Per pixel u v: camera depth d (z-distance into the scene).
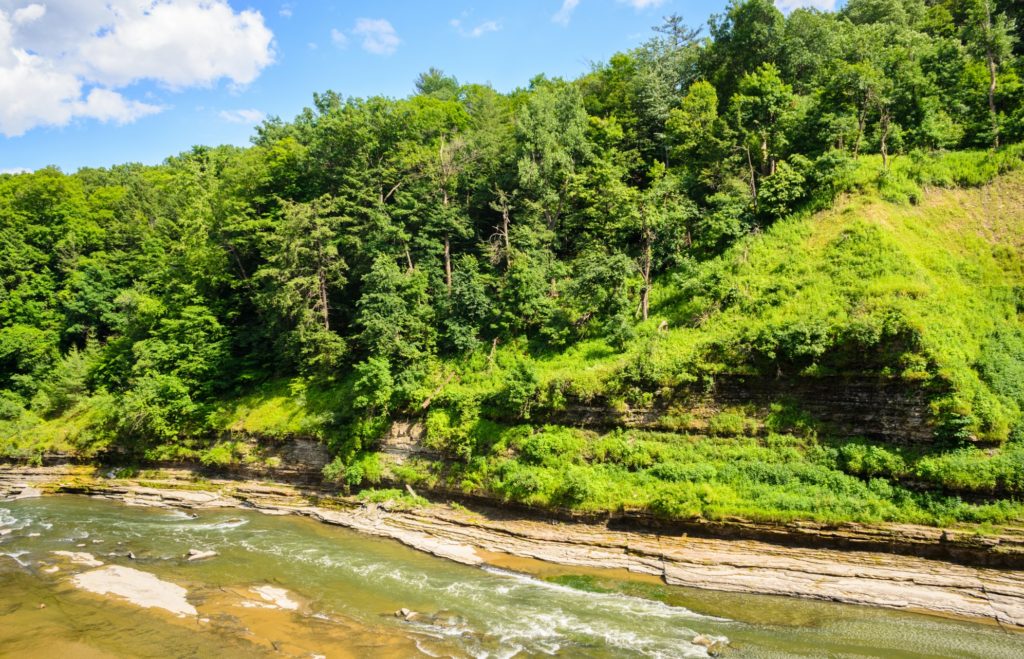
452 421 38.09
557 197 46.97
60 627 23.00
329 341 43.44
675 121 49.66
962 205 37.94
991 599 22.42
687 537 29.12
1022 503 24.61
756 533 27.89
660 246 43.19
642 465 32.28
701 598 24.75
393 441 39.62
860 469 28.03
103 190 82.12
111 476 47.47
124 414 47.19
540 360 40.44
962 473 25.61
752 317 34.94
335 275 48.16
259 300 48.12
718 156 45.91
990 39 42.97
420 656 20.61
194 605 24.92
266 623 23.25
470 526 33.44
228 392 48.94
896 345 29.00
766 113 44.72
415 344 42.06
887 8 58.59
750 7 54.00
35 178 76.62
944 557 24.83
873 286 32.09
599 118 55.88
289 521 37.66
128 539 34.09
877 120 44.22
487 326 44.06
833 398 30.14
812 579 24.88
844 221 37.88
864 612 22.84
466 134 54.88
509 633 22.12
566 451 34.25
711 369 32.56
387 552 31.66
